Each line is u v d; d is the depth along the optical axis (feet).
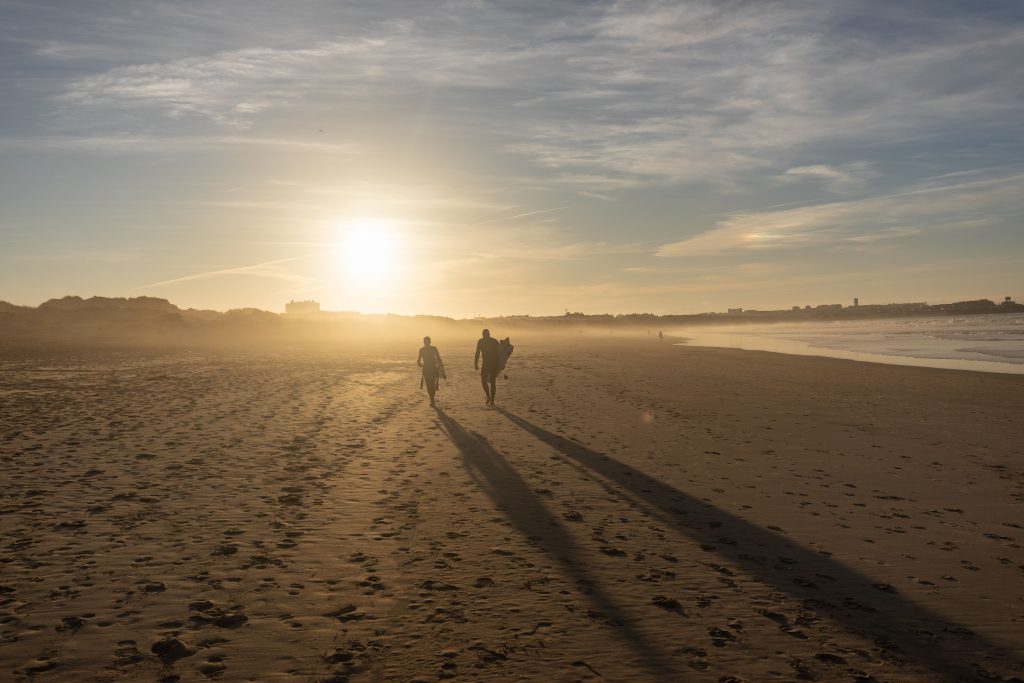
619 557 20.92
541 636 15.20
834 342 241.35
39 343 216.13
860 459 38.14
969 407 63.26
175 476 31.09
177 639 14.79
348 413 55.26
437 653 14.29
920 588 18.63
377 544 21.90
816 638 15.31
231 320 386.32
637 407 60.85
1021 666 14.10
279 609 16.57
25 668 13.35
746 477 33.04
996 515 26.71
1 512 24.84
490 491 29.40
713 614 16.62
